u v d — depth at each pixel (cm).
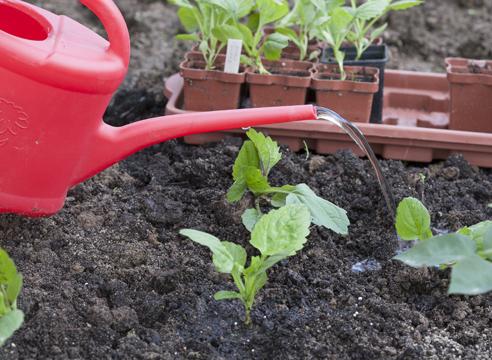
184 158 122
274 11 122
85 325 94
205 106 125
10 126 93
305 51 131
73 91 92
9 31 100
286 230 94
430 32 169
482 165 124
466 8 179
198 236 92
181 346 93
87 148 98
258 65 125
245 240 106
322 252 106
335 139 123
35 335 92
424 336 96
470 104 125
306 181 116
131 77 148
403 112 137
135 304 96
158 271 100
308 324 96
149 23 168
